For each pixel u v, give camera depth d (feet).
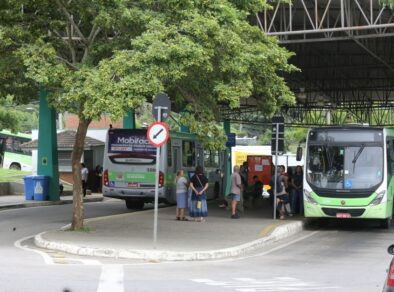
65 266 39.96
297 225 68.39
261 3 56.75
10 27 51.42
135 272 38.04
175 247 48.85
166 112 47.73
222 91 50.34
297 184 81.76
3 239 57.21
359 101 193.88
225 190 115.96
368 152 67.72
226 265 43.01
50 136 106.52
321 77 154.20
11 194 126.93
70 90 47.65
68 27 54.54
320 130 69.67
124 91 45.83
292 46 120.16
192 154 95.61
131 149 86.22
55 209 92.32
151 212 80.38
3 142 205.05
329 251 51.83
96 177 138.51
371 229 71.20
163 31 48.11
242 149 194.49
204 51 47.37
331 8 95.96
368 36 85.51
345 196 67.05
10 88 58.34
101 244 49.37
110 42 53.21
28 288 30.91
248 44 54.03
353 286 33.78
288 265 43.16
